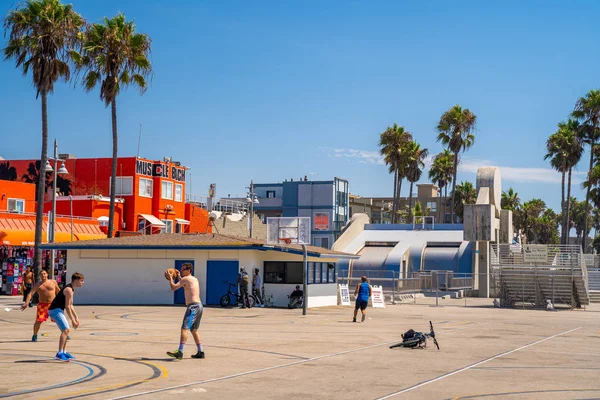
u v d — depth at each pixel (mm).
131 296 36781
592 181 83375
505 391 11875
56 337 19719
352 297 44906
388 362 15617
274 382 12422
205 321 26859
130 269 36906
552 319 33000
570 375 13961
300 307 36094
